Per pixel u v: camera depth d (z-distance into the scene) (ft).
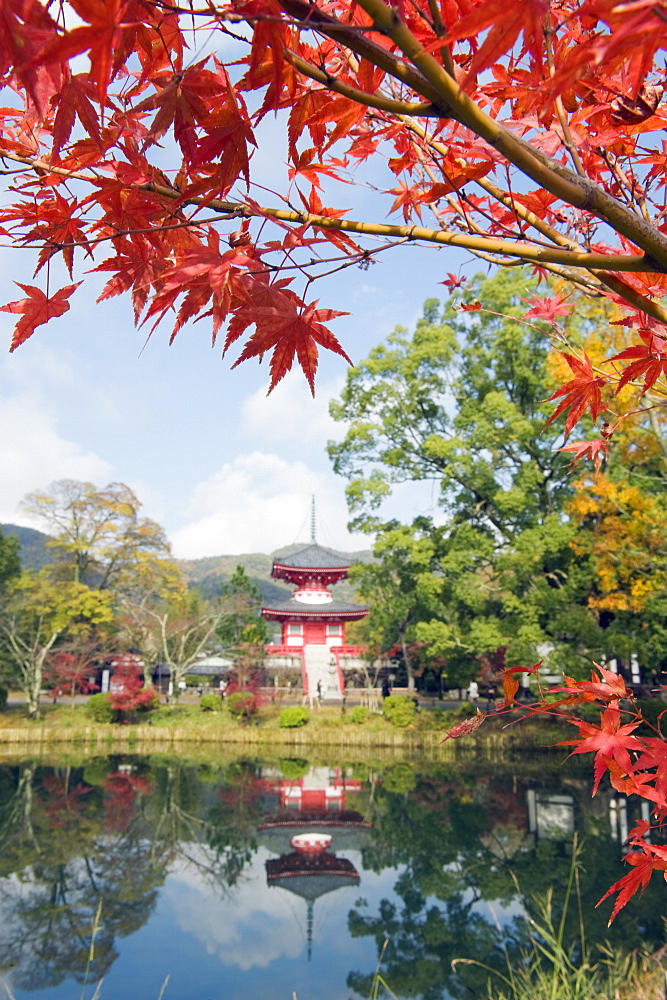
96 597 77.56
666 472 37.86
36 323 4.04
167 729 68.74
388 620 70.18
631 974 13.50
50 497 86.28
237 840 31.63
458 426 61.00
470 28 2.10
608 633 51.47
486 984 16.71
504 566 54.70
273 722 72.54
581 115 3.24
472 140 3.51
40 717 74.02
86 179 3.51
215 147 2.97
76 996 16.48
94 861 27.89
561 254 3.14
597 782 3.66
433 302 66.03
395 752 60.80
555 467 57.98
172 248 4.02
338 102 3.33
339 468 69.05
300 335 3.53
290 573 107.04
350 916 22.34
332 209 4.18
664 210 4.24
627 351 3.93
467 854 28.60
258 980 17.57
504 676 3.80
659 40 2.19
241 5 2.51
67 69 2.81
